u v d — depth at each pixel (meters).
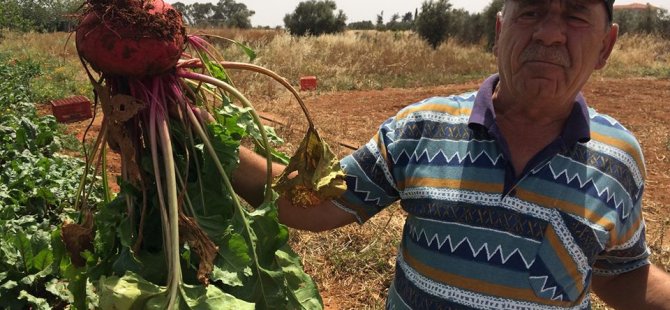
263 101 11.02
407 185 1.61
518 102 1.47
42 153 6.02
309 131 1.59
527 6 1.39
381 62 17.22
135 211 1.39
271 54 16.28
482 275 1.47
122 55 1.24
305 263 4.00
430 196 1.54
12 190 4.52
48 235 3.38
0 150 5.63
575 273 1.47
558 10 1.36
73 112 8.09
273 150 1.79
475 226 1.48
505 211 1.46
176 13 1.34
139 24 1.24
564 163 1.46
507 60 1.45
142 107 1.30
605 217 1.46
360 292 3.78
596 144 1.50
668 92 13.50
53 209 4.52
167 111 1.38
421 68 17.62
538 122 1.48
